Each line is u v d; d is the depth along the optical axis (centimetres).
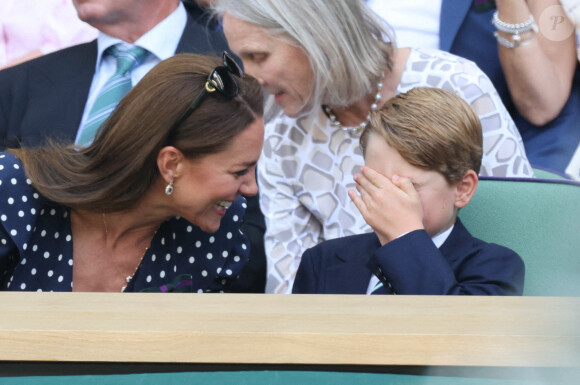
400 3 1026
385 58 801
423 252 569
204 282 700
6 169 627
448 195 621
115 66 996
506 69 975
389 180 617
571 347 289
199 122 588
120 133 601
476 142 624
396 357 292
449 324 304
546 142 988
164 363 296
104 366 297
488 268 605
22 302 339
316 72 761
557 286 635
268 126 860
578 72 979
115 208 621
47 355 297
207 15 1029
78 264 663
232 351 293
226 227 700
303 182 837
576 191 652
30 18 1111
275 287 817
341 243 691
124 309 326
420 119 611
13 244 632
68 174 623
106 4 960
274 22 748
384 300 344
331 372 292
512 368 290
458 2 1014
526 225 649
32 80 998
